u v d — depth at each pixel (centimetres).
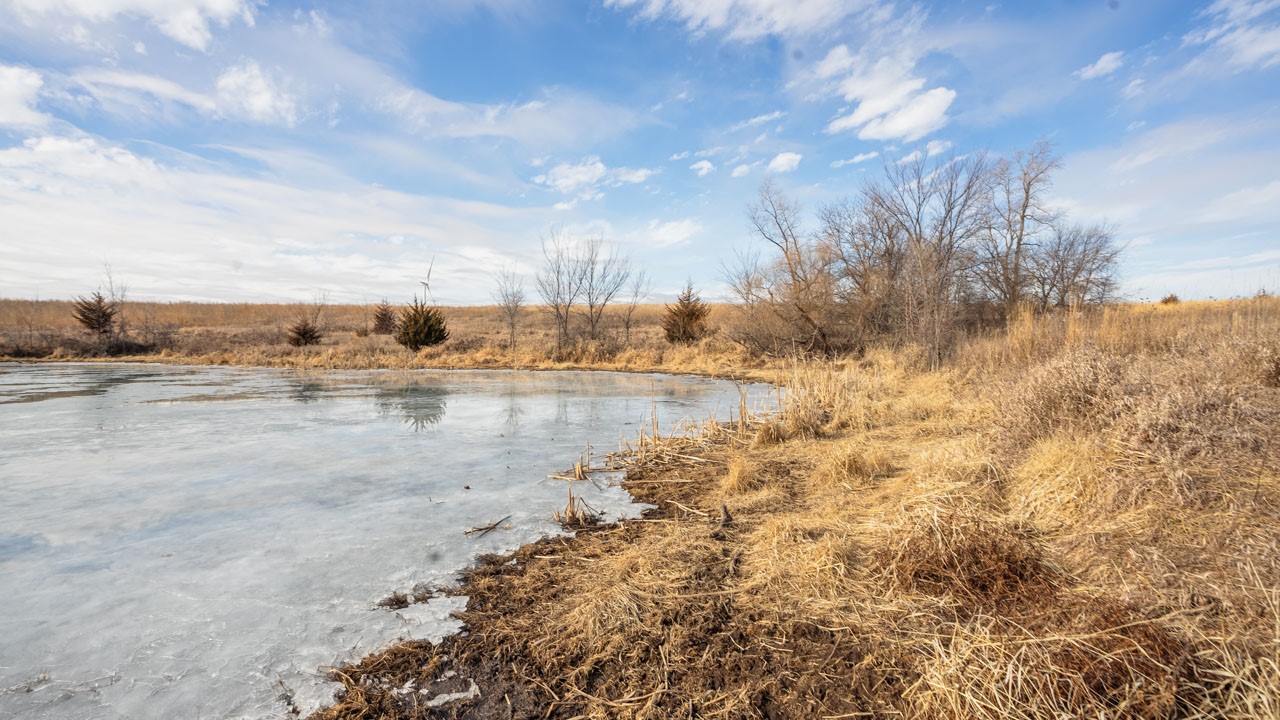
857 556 409
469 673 312
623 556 445
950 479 508
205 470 722
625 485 666
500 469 732
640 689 295
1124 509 395
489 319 5203
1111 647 254
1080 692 235
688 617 353
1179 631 260
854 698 281
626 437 934
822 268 2362
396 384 1750
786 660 311
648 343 3025
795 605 359
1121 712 227
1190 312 1321
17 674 307
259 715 278
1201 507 373
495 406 1283
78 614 371
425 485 661
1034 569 344
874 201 2341
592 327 2842
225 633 349
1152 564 324
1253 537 328
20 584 412
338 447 855
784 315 2345
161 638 343
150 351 2978
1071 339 984
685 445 846
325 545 485
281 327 3959
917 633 318
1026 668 247
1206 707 225
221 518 549
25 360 2680
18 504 588
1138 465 433
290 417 1122
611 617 351
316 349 2814
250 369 2278
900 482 569
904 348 1881
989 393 905
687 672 306
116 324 3347
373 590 405
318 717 278
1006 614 311
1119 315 1102
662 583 395
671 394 1509
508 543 491
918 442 766
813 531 462
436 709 285
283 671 312
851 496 561
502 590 405
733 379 1892
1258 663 229
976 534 365
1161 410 474
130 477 689
